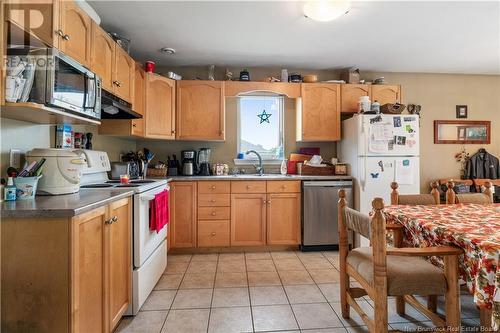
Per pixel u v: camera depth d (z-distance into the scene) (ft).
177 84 10.88
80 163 5.72
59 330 3.84
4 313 3.81
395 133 10.38
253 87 11.15
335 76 12.55
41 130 6.07
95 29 6.23
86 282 4.24
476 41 9.47
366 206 10.23
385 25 8.33
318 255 10.11
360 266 5.16
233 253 10.36
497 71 12.71
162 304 6.59
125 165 9.36
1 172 4.99
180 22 8.16
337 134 11.46
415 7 7.34
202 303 6.64
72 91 4.97
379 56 10.83
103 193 5.53
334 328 5.64
